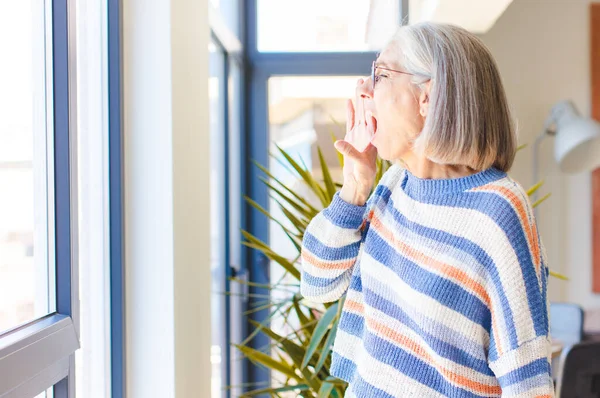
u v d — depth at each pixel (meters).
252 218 3.28
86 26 1.36
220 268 2.75
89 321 1.39
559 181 3.60
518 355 0.87
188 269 1.59
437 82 0.92
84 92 1.36
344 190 1.11
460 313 0.93
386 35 2.91
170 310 1.45
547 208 3.61
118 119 1.40
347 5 3.20
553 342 2.84
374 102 1.02
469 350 0.94
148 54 1.43
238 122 3.15
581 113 3.56
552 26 3.53
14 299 1.06
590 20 3.52
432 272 0.95
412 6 2.86
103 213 1.40
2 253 1.02
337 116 3.27
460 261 0.93
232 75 2.94
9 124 1.06
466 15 2.89
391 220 1.05
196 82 1.69
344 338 1.13
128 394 1.46
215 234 2.63
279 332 3.11
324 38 3.24
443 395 0.96
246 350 1.75
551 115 3.34
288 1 3.22
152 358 1.45
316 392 1.63
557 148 3.20
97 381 1.41
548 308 0.96
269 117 3.29
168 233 1.44
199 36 1.73
